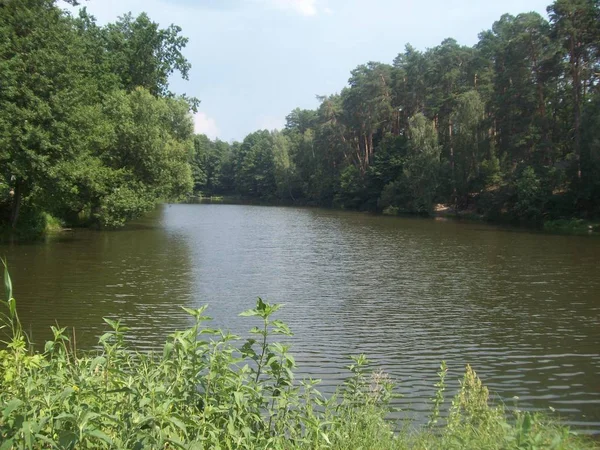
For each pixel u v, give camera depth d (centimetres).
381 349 1163
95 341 1131
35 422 355
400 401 845
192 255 2605
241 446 421
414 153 6406
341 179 7938
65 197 3012
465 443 482
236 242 3275
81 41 3138
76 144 2645
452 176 6009
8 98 2436
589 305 1582
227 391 451
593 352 1145
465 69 6719
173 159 3988
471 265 2377
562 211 4644
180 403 436
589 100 4738
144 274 2009
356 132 8050
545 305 1586
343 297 1697
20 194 2797
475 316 1455
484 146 5753
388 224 4897
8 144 2331
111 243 2925
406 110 7488
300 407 521
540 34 5162
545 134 5244
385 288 1847
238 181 11725
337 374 988
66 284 1767
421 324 1372
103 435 351
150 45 4144
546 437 473
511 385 952
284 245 3159
